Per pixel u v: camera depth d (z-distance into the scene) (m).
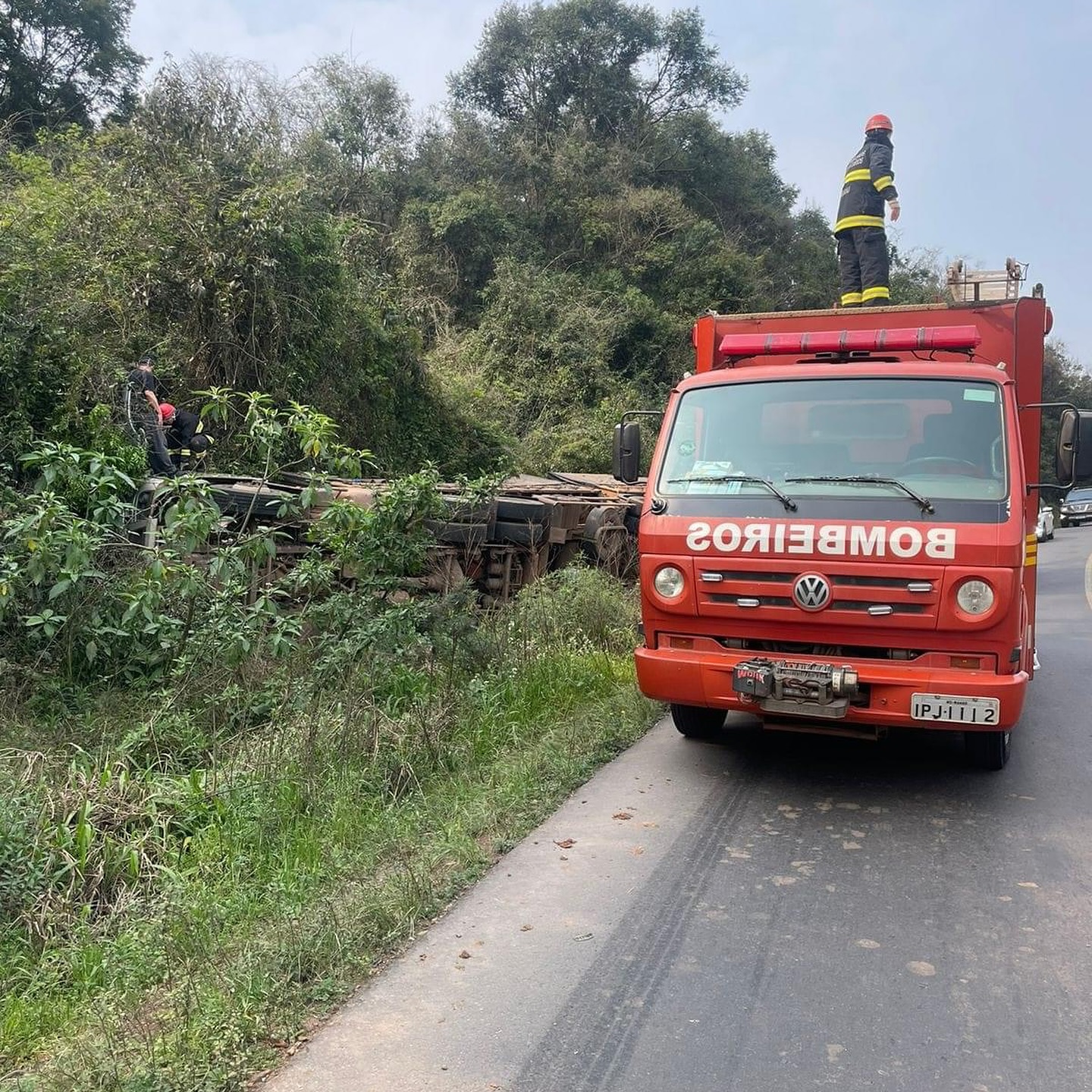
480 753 5.95
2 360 8.54
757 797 5.59
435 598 7.62
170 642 6.31
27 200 11.77
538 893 4.34
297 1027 3.30
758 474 5.53
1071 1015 3.39
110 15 25.52
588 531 10.87
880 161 9.12
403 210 26.61
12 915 3.87
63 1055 3.10
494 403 20.41
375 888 4.22
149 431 9.78
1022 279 9.60
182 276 12.31
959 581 4.86
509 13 33.62
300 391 13.44
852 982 3.60
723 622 5.42
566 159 30.69
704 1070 3.07
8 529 5.75
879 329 6.62
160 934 3.77
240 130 14.29
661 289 29.73
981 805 5.48
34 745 5.30
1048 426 30.78
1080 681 8.78
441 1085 3.00
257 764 5.21
